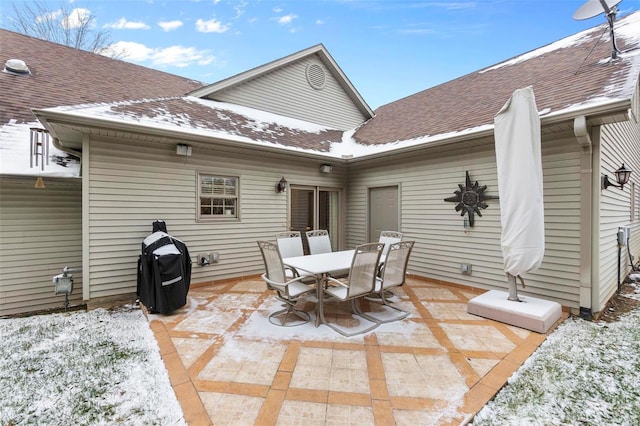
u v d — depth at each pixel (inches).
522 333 136.0
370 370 105.8
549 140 167.9
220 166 226.5
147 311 165.0
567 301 162.2
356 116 398.6
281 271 144.3
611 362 112.3
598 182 153.9
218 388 95.7
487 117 209.3
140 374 105.4
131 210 188.9
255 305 176.4
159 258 158.4
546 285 170.1
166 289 159.0
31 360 115.3
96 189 176.6
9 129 199.5
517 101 147.3
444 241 223.5
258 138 238.1
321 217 296.7
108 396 93.7
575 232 159.3
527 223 146.1
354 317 157.4
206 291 205.2
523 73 254.8
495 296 167.5
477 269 203.3
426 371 105.1
